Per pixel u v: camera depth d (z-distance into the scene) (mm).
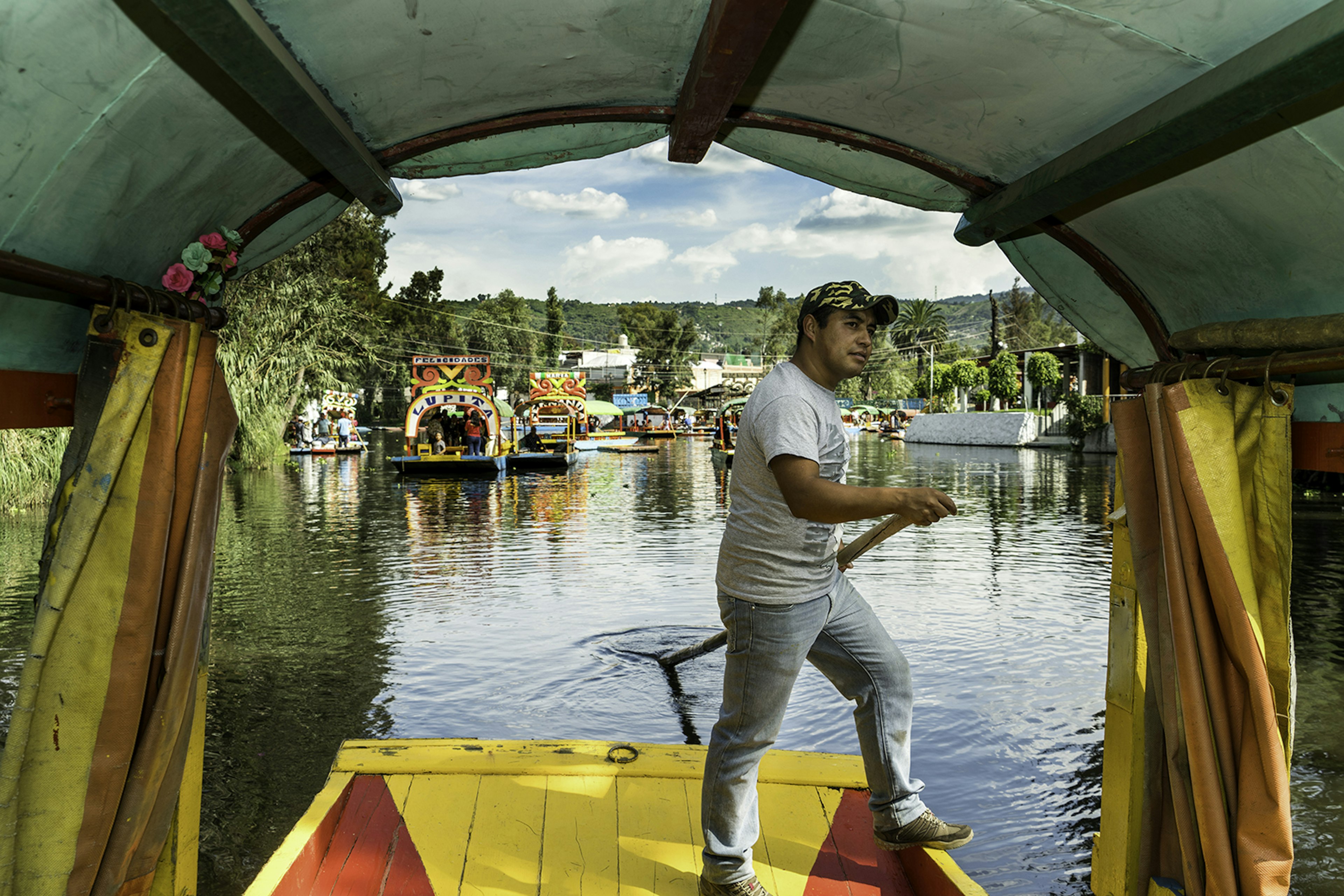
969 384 52062
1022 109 2164
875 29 1959
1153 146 1894
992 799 4242
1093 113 2090
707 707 5355
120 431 1806
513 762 2945
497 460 23859
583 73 2199
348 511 15422
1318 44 1487
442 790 2789
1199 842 2043
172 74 1687
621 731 4992
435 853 2443
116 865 1848
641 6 1879
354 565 10023
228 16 1506
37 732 1774
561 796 2773
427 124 2312
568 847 2492
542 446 36281
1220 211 2102
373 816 2625
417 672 6055
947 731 5043
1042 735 4973
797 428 2078
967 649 6617
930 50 2000
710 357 98062
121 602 1823
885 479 21812
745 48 1870
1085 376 38344
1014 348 100312
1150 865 2244
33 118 1572
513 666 6172
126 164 1803
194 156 1943
